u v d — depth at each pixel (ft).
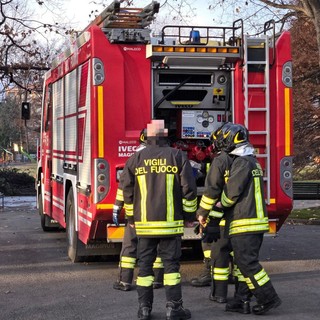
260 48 24.31
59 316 18.62
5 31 66.33
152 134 18.22
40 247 33.01
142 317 17.76
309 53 70.38
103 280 24.11
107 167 23.22
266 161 24.29
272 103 24.44
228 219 18.71
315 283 23.31
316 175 77.77
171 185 17.74
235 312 18.85
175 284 17.75
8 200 71.26
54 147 33.37
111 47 23.45
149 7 23.71
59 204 31.81
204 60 24.09
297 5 49.47
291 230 41.52
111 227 23.61
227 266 20.13
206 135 25.44
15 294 21.72
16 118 132.26
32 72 69.92
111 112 23.30
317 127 72.69
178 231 17.83
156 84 24.66
